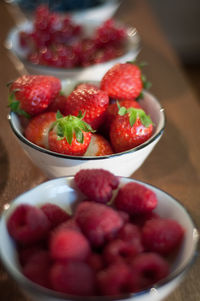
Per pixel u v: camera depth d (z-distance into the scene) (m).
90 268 0.29
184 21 1.48
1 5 0.83
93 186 0.33
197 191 0.42
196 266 0.36
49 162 0.37
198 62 1.54
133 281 0.28
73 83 0.44
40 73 0.52
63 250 0.29
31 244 0.31
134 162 0.38
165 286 0.28
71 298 0.27
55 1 0.70
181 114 0.52
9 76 0.59
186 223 0.32
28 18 0.72
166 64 0.63
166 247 0.31
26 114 0.41
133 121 0.38
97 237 0.30
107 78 0.42
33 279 0.29
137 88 0.42
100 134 0.42
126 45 0.59
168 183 0.43
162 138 0.48
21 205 0.31
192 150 0.47
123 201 0.33
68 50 0.55
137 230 0.31
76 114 0.39
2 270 0.35
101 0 0.71
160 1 1.44
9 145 0.47
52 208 0.33
